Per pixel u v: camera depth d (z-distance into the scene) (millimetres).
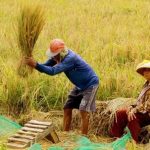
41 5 10758
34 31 10578
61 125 12070
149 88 10828
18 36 10703
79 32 19609
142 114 10875
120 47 16578
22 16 10609
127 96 12977
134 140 10797
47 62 11375
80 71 11227
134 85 13047
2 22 21203
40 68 10719
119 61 15859
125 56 16219
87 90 11336
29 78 13133
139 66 10914
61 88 12977
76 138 10602
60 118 12383
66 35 18828
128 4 27938
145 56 16125
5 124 11359
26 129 10578
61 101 12922
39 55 15336
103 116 12000
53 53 10945
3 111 12836
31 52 10688
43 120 11477
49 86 13188
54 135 10836
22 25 10586
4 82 13078
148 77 10875
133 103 11445
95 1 28531
